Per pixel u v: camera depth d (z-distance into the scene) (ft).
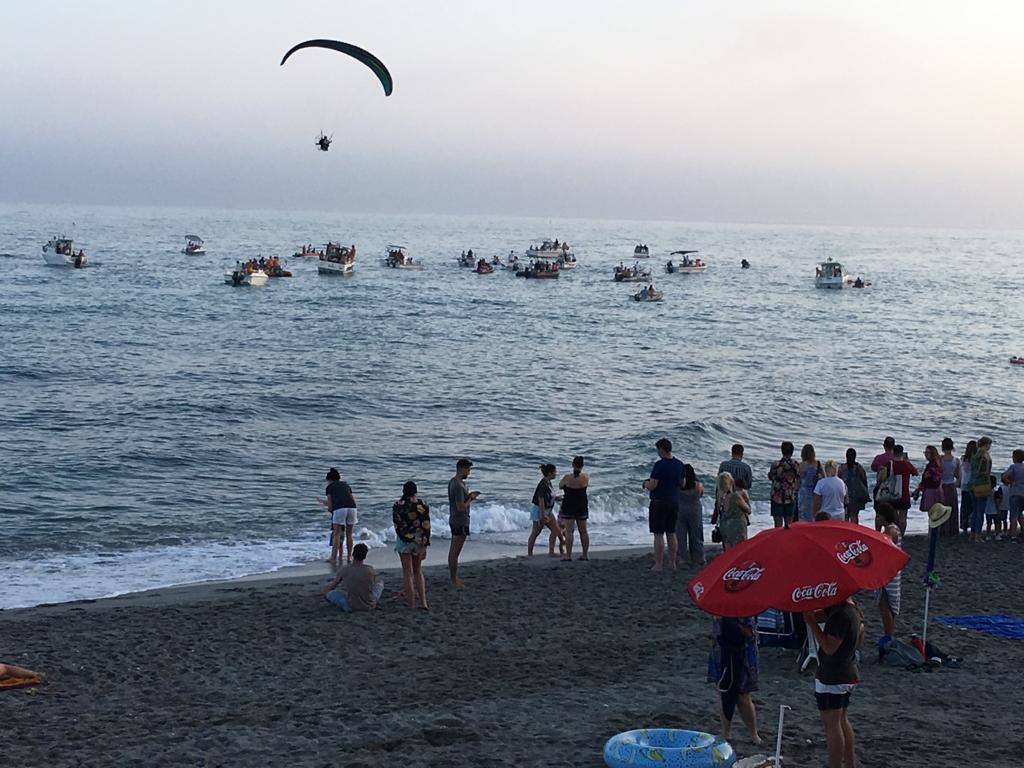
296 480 103.19
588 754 32.24
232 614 51.96
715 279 480.23
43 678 40.75
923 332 273.33
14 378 164.96
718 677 32.94
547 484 66.49
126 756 32.30
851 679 28.30
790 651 43.32
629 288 404.77
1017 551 66.03
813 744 33.01
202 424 132.16
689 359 211.82
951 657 42.75
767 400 158.51
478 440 125.90
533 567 62.90
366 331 247.70
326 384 166.91
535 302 338.54
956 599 53.62
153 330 237.25
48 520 84.53
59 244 436.76
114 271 421.18
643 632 48.19
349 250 448.65
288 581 63.31
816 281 430.61
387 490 99.09
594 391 167.73
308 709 37.09
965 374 194.08
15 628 49.60
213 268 452.35
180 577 66.08
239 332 238.68
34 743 33.68
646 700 37.93
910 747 32.83
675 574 60.03
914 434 132.77
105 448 115.34
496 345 227.61
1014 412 151.02
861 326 286.66
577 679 40.63
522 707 37.04
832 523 28.35
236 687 40.22
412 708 37.04
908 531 77.71
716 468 109.09
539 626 49.19
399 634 47.88
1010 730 34.68
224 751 32.76
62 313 266.77
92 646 46.11
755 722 33.14
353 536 78.23
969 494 69.72
